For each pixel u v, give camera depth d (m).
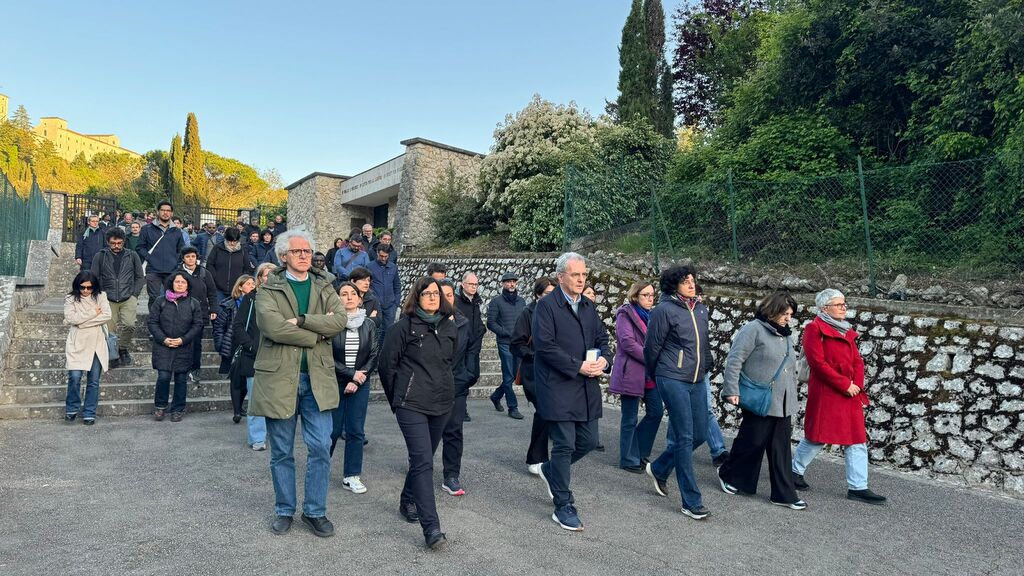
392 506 4.36
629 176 13.43
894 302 6.73
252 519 3.95
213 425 6.62
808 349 4.96
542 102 15.91
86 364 6.39
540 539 3.84
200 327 6.91
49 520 3.79
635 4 17.89
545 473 4.29
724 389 4.70
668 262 9.67
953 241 7.05
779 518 4.41
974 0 8.10
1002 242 6.68
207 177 60.97
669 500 4.74
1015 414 5.40
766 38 12.89
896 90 9.37
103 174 78.00
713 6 20.33
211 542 3.55
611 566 3.47
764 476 5.48
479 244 15.91
